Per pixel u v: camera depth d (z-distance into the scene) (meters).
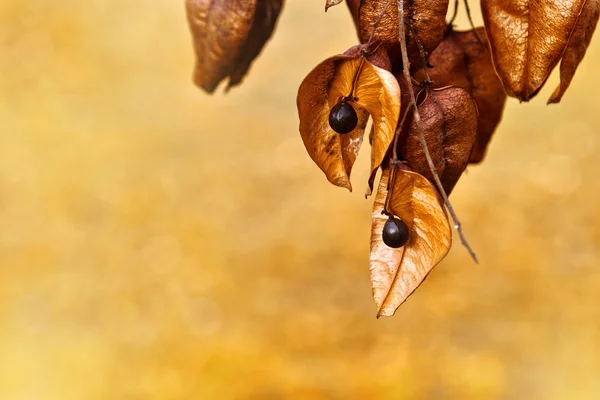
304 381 2.22
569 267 2.56
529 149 3.21
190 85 4.04
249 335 2.43
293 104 3.77
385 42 0.60
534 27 0.61
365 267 2.70
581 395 2.08
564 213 2.82
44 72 4.09
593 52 3.70
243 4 0.67
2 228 2.95
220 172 3.30
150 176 3.29
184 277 2.69
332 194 3.07
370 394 2.17
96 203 3.12
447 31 0.64
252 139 3.53
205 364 2.31
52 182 3.22
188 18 0.68
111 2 4.81
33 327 2.46
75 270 2.74
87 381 2.26
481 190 2.99
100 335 2.43
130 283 2.68
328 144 0.60
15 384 2.23
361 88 0.59
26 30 4.42
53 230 2.94
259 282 2.67
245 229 2.94
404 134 0.60
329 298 2.56
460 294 2.47
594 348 2.21
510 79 0.61
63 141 3.53
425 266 0.60
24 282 2.67
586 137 3.22
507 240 2.71
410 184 0.59
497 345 2.27
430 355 2.26
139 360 2.34
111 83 4.09
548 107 3.44
